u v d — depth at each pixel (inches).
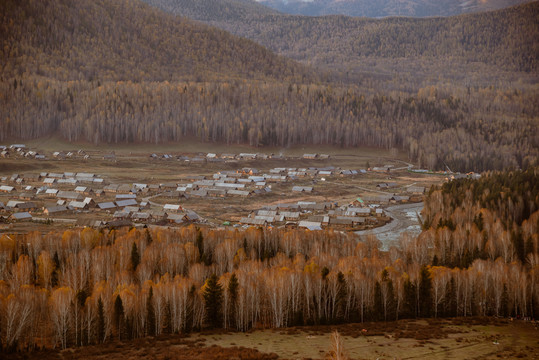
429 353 3265.3
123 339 3518.7
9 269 4414.4
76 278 4111.7
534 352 3297.2
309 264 4611.2
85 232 5128.0
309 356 3181.6
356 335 3609.7
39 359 3105.3
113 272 4357.8
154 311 3651.6
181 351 3235.7
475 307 4288.9
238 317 3816.4
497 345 3415.4
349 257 4675.2
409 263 5172.2
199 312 3821.4
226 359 3083.2
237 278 4077.3
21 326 3245.6
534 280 4247.0
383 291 4065.0
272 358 3125.0
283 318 3971.5
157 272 4562.0
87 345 3412.9
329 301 4084.6
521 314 4215.1
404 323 3944.4
